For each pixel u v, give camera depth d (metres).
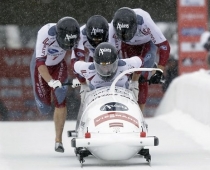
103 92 29.11
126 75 29.98
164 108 53.06
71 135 33.62
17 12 70.06
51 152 32.78
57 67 33.38
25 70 60.72
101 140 25.89
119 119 27.09
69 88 60.97
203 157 30.02
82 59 31.69
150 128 42.03
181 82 48.88
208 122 40.41
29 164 28.73
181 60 58.59
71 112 61.22
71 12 71.19
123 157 26.36
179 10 58.31
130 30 30.89
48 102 34.19
